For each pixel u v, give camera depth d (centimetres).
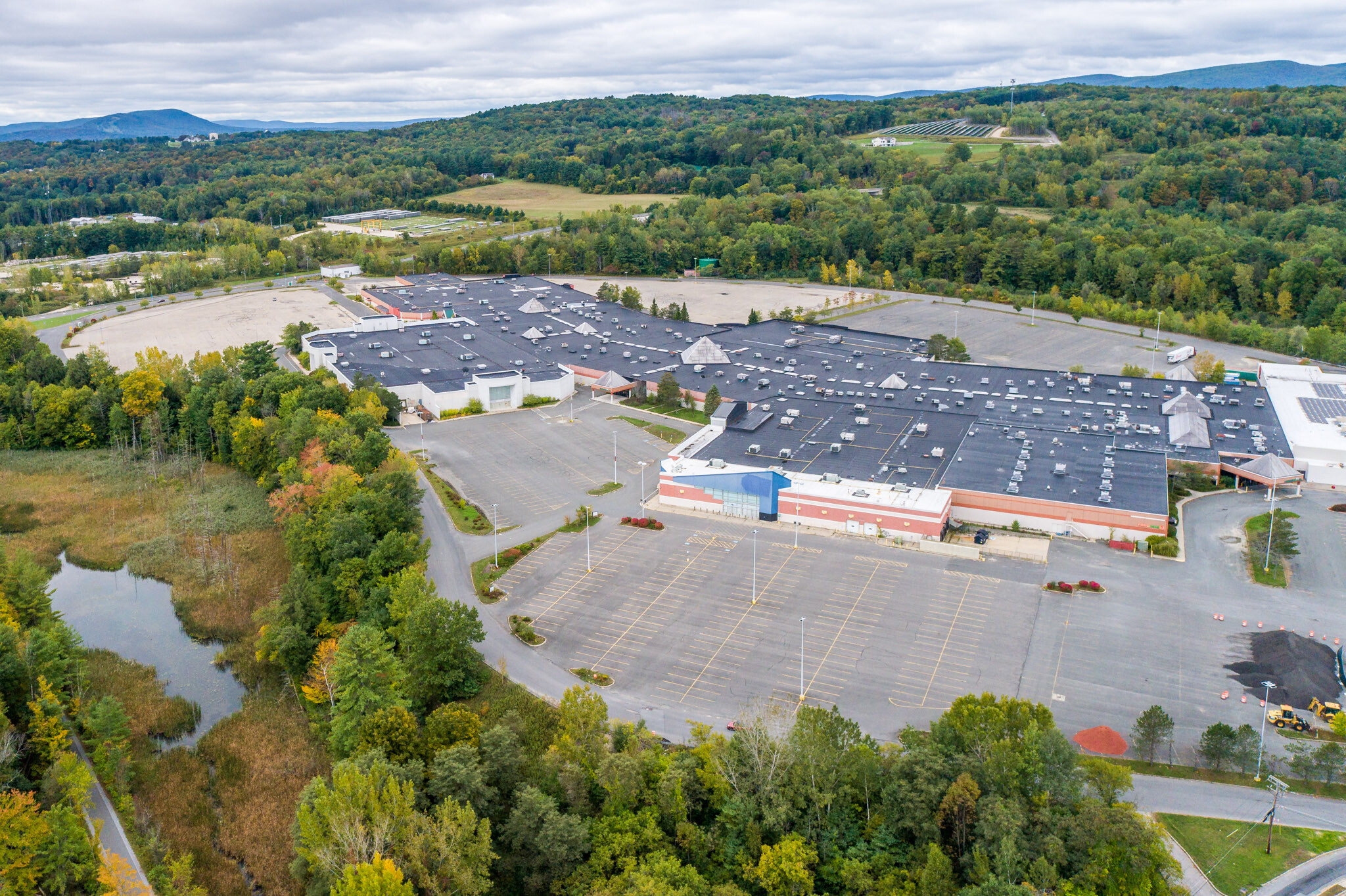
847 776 11725
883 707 14612
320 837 10862
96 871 11262
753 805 11638
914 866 10875
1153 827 10875
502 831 11481
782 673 15525
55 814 11362
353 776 10944
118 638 17538
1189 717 14300
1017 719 12031
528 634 16612
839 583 18550
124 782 13162
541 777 12144
